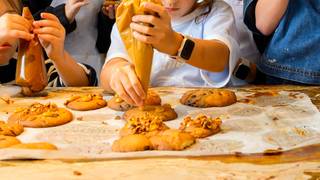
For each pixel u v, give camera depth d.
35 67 0.96
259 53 1.13
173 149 0.70
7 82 1.18
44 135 0.77
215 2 1.10
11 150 0.67
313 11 1.02
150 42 0.78
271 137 0.74
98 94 0.95
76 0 1.31
